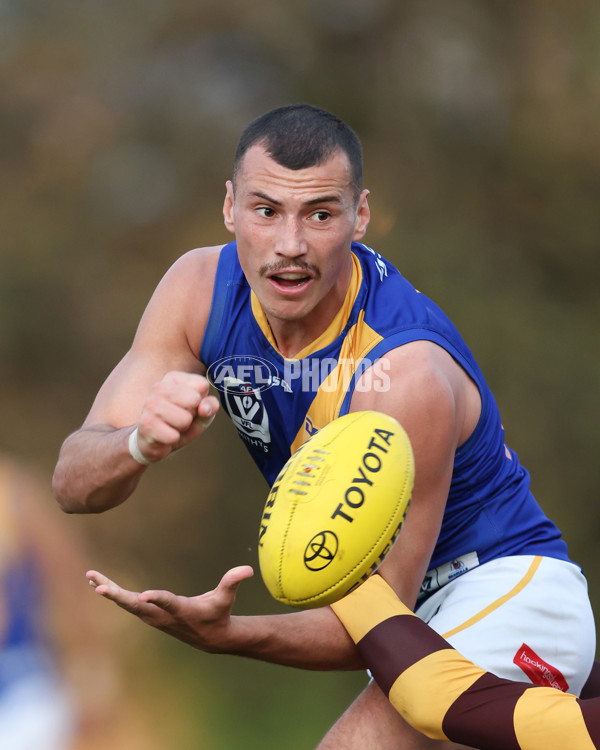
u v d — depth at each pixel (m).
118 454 9.98
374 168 47.59
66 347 46.69
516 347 45.53
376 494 8.94
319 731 32.97
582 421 45.06
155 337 11.80
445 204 47.88
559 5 49.72
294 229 10.19
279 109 10.57
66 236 47.75
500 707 9.52
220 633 9.56
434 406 10.22
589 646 11.73
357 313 10.98
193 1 49.56
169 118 48.69
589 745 9.29
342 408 10.73
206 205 48.28
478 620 11.27
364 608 10.05
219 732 31.33
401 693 9.77
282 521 8.99
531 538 11.95
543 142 48.75
